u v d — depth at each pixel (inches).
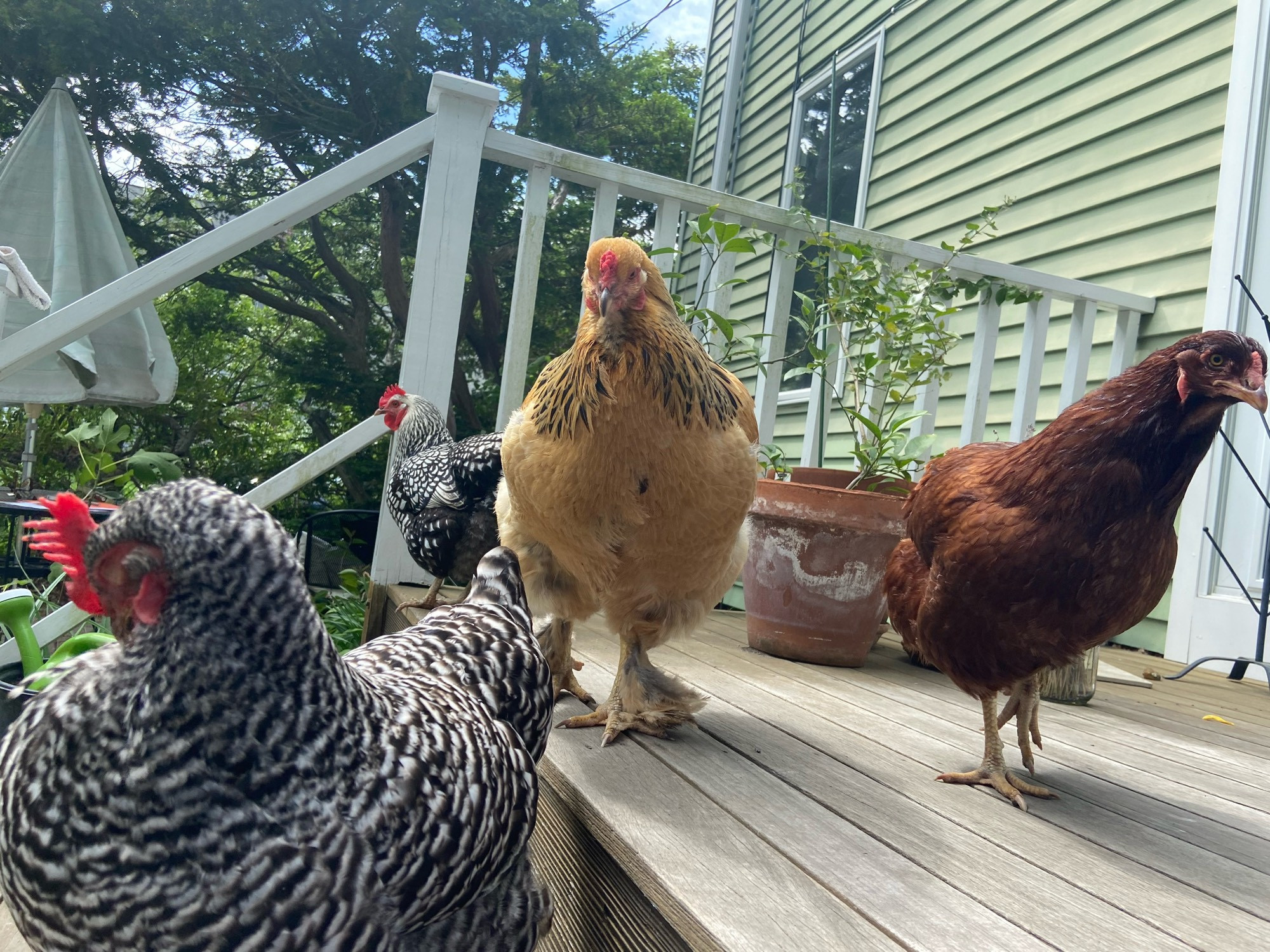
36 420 109.2
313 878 20.5
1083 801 36.9
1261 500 75.1
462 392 247.3
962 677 38.2
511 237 259.8
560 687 46.7
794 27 163.2
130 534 21.3
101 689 20.9
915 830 31.6
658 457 36.4
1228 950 24.8
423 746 23.6
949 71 118.0
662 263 119.0
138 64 223.1
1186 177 83.6
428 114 247.8
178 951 20.2
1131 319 84.7
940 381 78.0
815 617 59.6
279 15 229.5
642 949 27.3
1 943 36.5
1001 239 105.0
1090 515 33.6
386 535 69.7
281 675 21.3
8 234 113.7
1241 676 71.5
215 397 253.6
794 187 77.6
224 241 57.6
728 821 30.9
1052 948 24.0
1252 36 77.9
